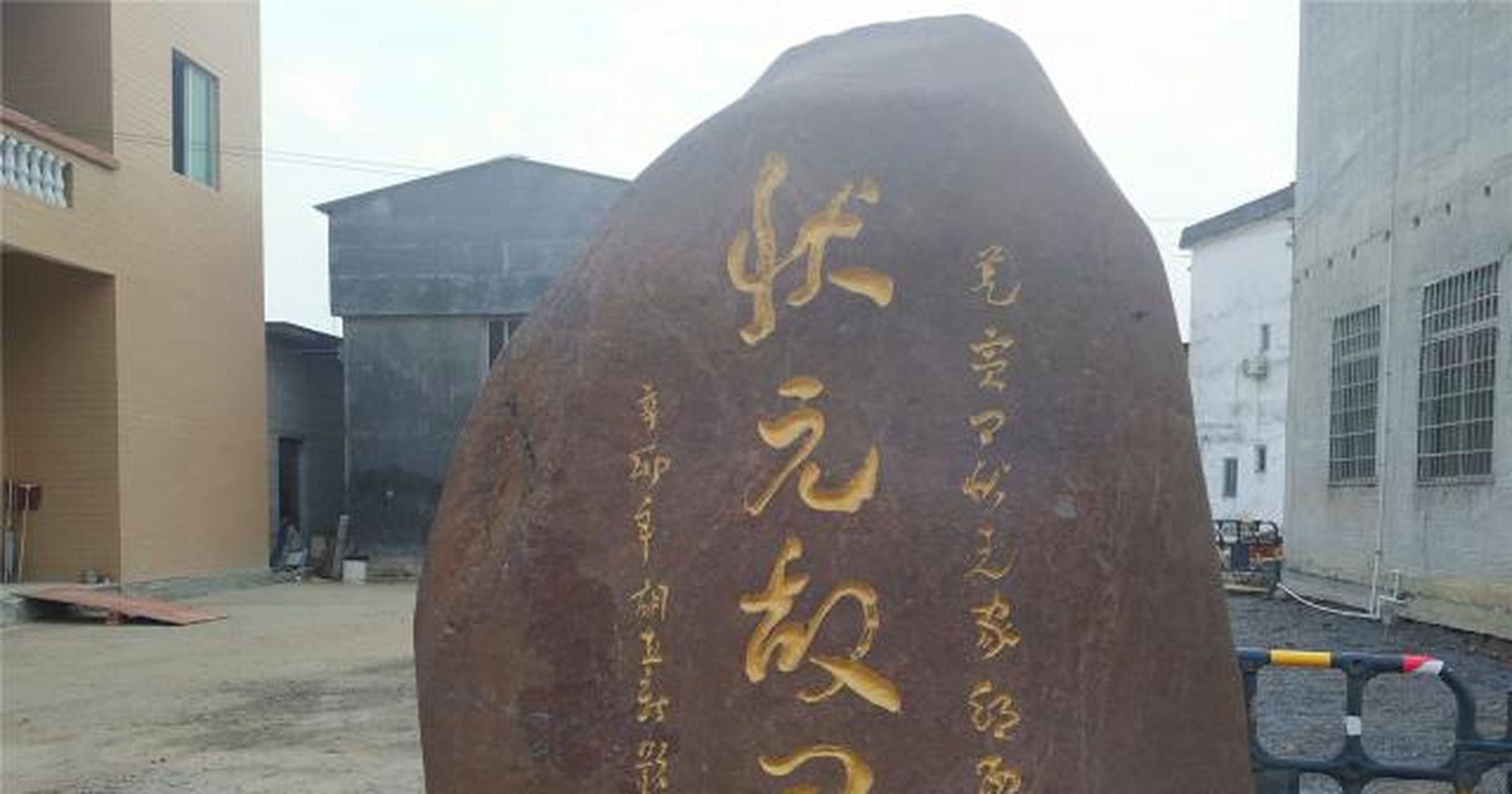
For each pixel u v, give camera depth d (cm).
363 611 1234
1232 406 2150
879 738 262
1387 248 1061
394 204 1683
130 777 527
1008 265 278
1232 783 268
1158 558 270
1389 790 493
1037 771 258
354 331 1697
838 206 284
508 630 276
